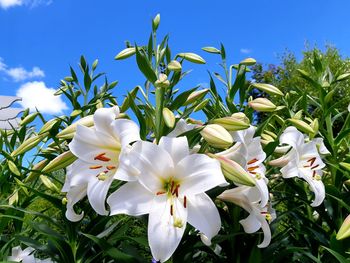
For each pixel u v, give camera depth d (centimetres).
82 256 62
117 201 46
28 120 75
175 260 56
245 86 77
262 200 55
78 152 51
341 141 86
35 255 83
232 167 48
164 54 64
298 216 72
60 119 66
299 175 66
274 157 80
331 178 84
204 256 79
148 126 63
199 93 68
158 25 64
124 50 66
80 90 86
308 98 89
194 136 57
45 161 69
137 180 47
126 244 61
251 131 59
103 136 51
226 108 80
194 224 45
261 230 64
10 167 69
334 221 73
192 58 66
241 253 64
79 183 51
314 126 77
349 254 64
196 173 46
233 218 64
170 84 60
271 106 68
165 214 46
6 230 91
